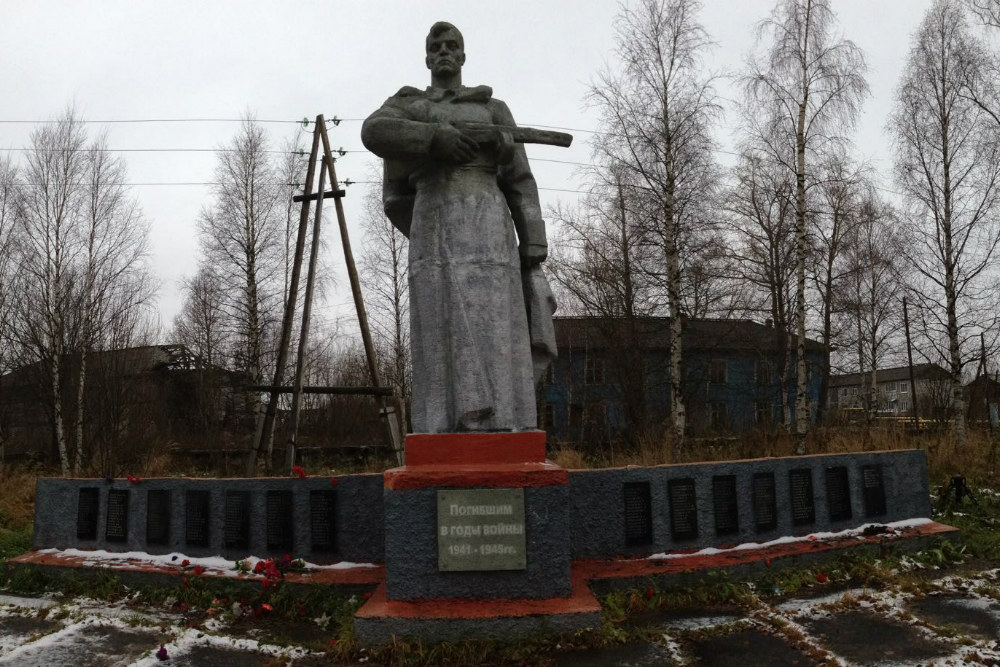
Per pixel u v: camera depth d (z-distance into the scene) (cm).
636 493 629
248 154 2673
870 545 662
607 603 528
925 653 430
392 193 570
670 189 1833
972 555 674
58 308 1994
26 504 1284
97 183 2205
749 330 3131
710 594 561
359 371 3519
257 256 2652
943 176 1997
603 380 2841
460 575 464
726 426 2544
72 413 2030
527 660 427
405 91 574
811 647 445
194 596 591
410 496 469
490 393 505
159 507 685
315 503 641
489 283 517
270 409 1227
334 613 536
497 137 527
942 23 2025
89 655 462
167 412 2491
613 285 2423
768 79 1773
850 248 2877
